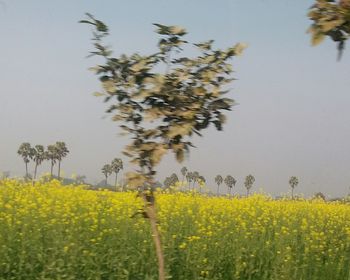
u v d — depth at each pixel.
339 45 2.44
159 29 3.74
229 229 8.64
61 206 7.91
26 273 6.34
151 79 3.71
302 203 12.27
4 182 9.16
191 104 3.80
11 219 7.05
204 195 10.63
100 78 3.88
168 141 3.84
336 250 8.77
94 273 6.44
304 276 7.73
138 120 3.92
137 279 6.77
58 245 6.44
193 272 7.16
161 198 9.59
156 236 4.25
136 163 3.92
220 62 3.80
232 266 7.66
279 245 8.01
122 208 8.40
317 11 2.43
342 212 11.77
